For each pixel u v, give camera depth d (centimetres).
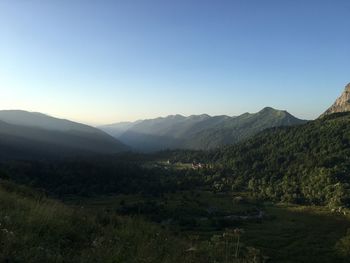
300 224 11231
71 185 16512
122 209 11362
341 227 10788
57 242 1001
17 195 1734
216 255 1099
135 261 908
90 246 1027
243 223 11094
